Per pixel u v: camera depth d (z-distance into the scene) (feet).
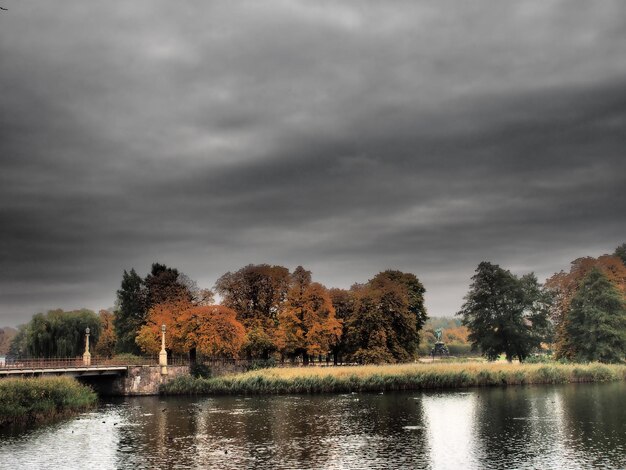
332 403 238.48
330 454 147.54
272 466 136.77
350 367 306.96
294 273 357.41
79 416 214.28
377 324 344.90
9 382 204.85
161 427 188.44
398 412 211.82
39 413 204.85
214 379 290.76
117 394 294.25
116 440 168.25
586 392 260.83
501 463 136.77
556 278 402.93
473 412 208.74
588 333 345.10
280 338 340.59
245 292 360.69
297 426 186.39
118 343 424.05
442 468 133.28
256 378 282.56
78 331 375.86
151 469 135.85
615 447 150.92
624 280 387.34
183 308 354.33
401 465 136.26
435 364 317.22
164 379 295.69
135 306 414.62
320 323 345.51
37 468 138.10
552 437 163.94
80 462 143.13
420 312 403.13
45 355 371.15
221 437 170.60
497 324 363.15
